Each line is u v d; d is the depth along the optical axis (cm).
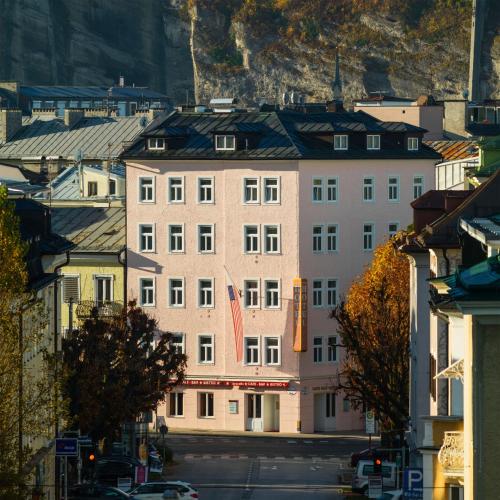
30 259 17800
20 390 13612
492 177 14162
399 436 19862
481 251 10475
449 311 11862
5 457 13250
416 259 17488
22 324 15225
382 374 19525
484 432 8488
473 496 8644
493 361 8462
